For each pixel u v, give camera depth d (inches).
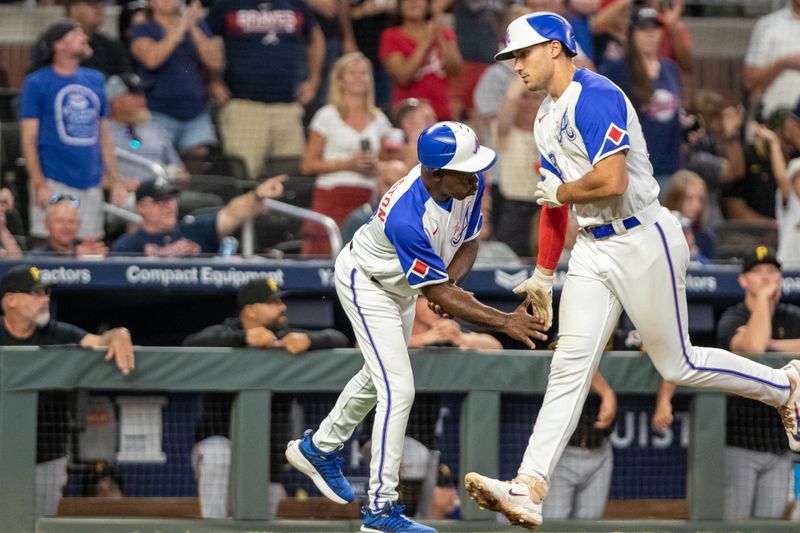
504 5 1327.5
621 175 689.6
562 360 743.7
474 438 987.3
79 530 941.8
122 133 1212.5
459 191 719.7
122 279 1071.0
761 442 1042.1
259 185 1163.9
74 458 962.7
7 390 933.2
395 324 768.9
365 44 1304.1
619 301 741.9
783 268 1149.1
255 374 971.3
